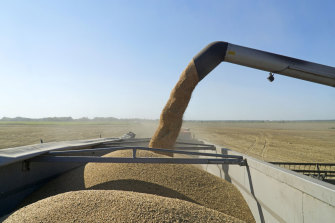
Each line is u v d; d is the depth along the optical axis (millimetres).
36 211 2414
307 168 9461
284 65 5633
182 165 5180
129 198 2631
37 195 4324
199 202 3871
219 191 4562
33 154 4297
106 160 4328
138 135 25297
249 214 4137
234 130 43781
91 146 7266
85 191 2859
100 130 38906
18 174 4207
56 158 4477
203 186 4496
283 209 3229
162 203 2631
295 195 2967
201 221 2428
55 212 2342
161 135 6613
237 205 4277
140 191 3734
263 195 3867
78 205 2461
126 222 2180
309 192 2678
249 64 5996
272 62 5691
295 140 24484
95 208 2400
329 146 19109
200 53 6230
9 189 3947
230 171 5883
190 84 6398
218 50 5984
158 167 4695
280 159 12609
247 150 16219
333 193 2309
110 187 3830
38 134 29125
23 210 2531
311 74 5547
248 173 4605
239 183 5125
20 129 40562
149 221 2223
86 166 5582
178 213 2455
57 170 5629
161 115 6875
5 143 18438
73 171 5543
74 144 6727
